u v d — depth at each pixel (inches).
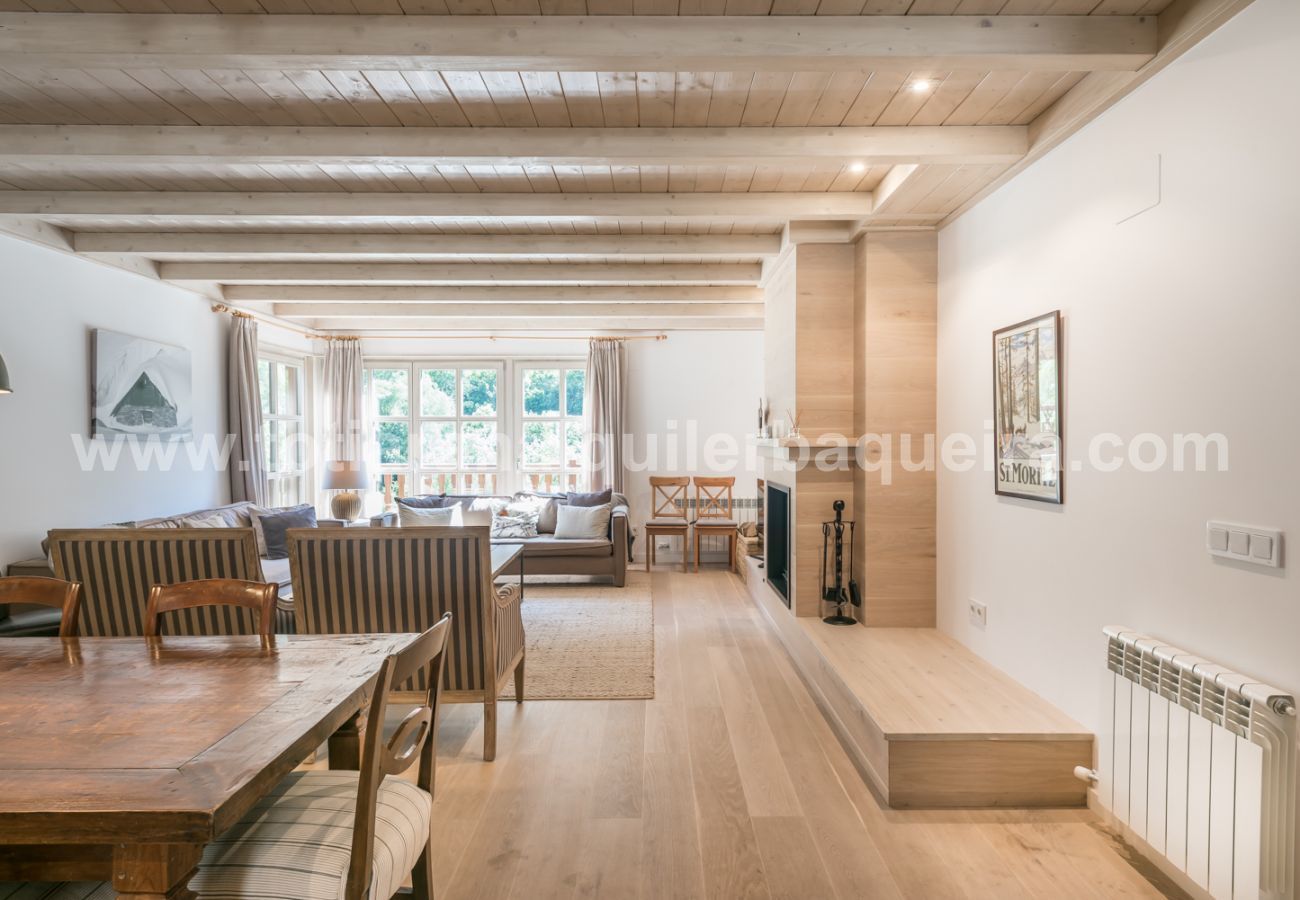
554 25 81.3
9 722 56.0
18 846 50.0
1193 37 78.1
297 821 58.9
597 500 262.7
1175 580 82.9
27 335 155.1
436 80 96.8
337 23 80.8
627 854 87.8
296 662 71.9
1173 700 77.6
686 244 175.0
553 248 174.4
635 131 111.3
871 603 155.1
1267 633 70.4
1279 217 69.0
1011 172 119.6
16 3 79.3
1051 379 107.7
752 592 234.2
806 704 138.7
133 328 187.9
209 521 191.9
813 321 163.6
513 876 83.2
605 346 292.0
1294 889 64.2
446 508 259.0
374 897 55.3
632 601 228.4
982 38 82.6
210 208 142.3
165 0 78.6
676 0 79.1
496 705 125.2
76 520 167.5
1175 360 82.8
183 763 48.8
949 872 84.4
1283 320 68.6
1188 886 80.2
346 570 108.9
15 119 108.9
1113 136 93.8
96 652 75.2
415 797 66.0
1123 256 92.0
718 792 103.6
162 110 106.0
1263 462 70.9
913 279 153.3
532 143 111.3
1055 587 108.1
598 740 122.0
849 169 131.0
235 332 226.2
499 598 119.2
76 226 163.8
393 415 301.0
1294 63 67.3
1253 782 66.2
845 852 88.4
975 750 99.5
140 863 44.6
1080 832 93.0
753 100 102.7
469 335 296.0
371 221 159.8
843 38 82.1
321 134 110.9
